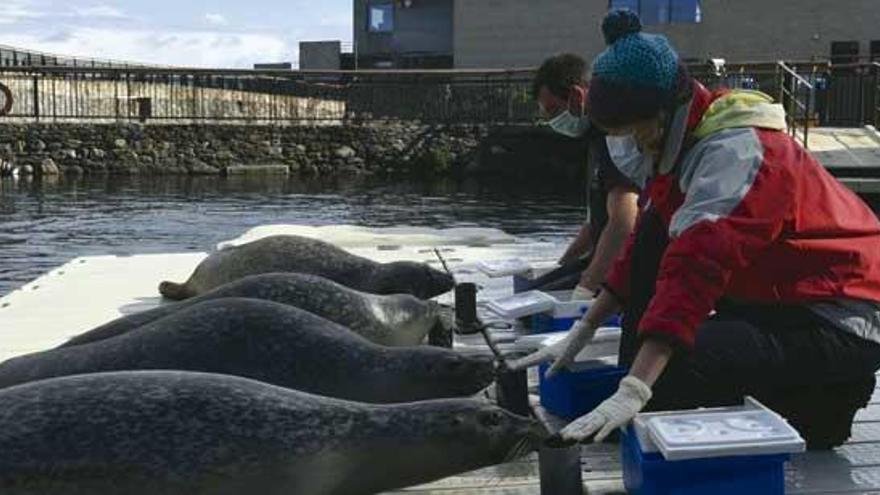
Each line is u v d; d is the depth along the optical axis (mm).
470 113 27516
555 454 2865
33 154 25406
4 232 15734
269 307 3393
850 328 3041
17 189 22234
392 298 4285
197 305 3514
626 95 2768
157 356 3270
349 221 17438
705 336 2984
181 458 2541
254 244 5629
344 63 41125
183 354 3262
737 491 2666
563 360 3328
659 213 3029
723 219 2678
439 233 8453
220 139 26797
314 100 28891
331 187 23781
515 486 3182
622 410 2588
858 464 3219
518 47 35781
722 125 2826
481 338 4785
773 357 3010
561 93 4371
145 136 26328
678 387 2986
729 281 2941
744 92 2941
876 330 3086
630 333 3186
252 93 29188
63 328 5273
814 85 18281
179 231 16078
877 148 14742
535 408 3797
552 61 4426
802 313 3041
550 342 3736
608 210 4281
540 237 15297
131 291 6273
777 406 3186
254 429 2611
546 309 4273
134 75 27859
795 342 3027
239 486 2578
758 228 2705
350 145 27172
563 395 3648
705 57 32562
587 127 4371
